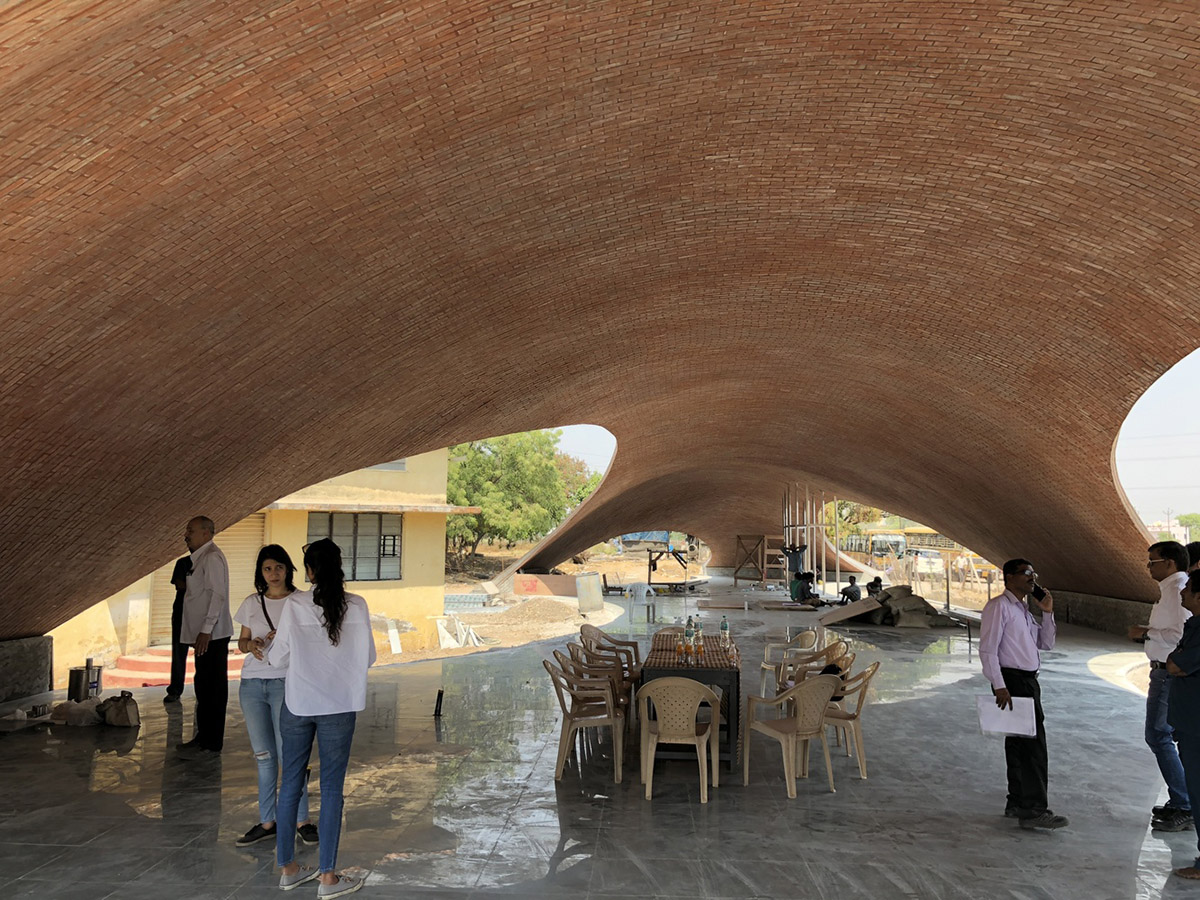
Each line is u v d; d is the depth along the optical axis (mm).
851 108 6105
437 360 9406
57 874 4504
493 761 6941
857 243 8781
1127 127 6219
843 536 57625
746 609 24469
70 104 3732
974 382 12898
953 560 37969
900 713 9203
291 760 4375
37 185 4172
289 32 3943
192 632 7277
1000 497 17469
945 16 5043
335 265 6473
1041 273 8992
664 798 5965
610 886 4395
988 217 7977
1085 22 5102
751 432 22781
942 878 4547
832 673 6676
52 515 7465
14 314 5066
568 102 5434
